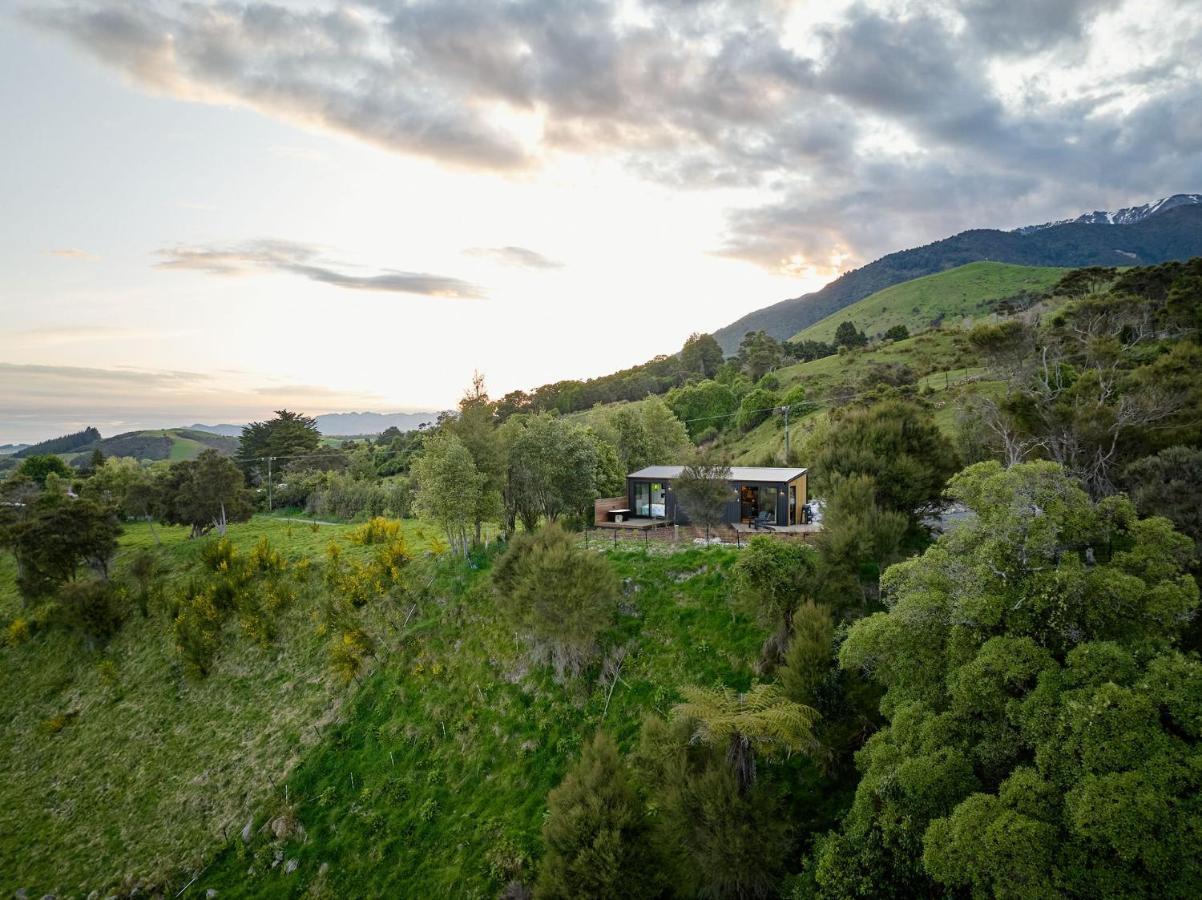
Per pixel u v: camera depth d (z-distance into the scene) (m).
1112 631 10.78
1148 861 7.95
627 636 24.31
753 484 35.66
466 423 34.53
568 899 13.38
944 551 13.48
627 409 64.88
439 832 19.86
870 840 12.06
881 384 83.81
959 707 11.10
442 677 26.05
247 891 20.00
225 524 54.81
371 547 40.06
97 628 36.78
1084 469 28.53
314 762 24.00
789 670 17.36
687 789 14.56
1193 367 35.16
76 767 28.23
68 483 86.88
